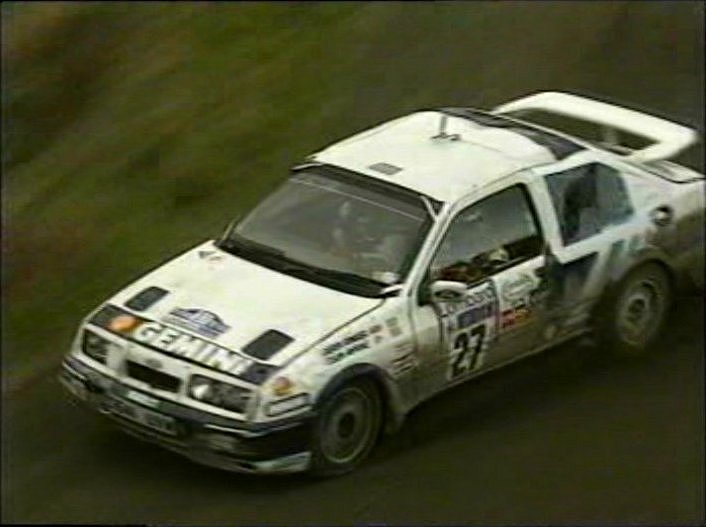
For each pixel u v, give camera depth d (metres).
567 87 21.09
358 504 12.37
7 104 22.62
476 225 13.39
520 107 16.34
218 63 22.67
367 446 12.86
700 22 22.53
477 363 13.52
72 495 12.52
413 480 12.73
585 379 14.60
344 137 19.92
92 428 13.61
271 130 20.30
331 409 12.34
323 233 13.38
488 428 13.66
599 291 14.45
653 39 22.25
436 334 13.00
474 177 13.61
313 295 12.80
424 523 12.20
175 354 12.27
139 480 12.73
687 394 14.36
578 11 23.16
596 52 22.06
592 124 16.36
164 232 17.89
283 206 13.75
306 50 22.61
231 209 18.31
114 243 17.69
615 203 14.56
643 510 12.57
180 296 12.86
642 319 14.96
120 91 22.45
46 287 16.72
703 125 19.91
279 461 12.15
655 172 15.06
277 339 12.28
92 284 16.69
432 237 13.09
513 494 12.68
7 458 13.11
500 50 22.17
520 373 14.62
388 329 12.66
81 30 24.14
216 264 13.27
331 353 12.27
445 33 22.77
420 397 13.13
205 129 20.58
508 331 13.67
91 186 19.52
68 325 15.83
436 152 14.05
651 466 13.21
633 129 15.85
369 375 12.55
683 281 15.27
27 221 18.62
